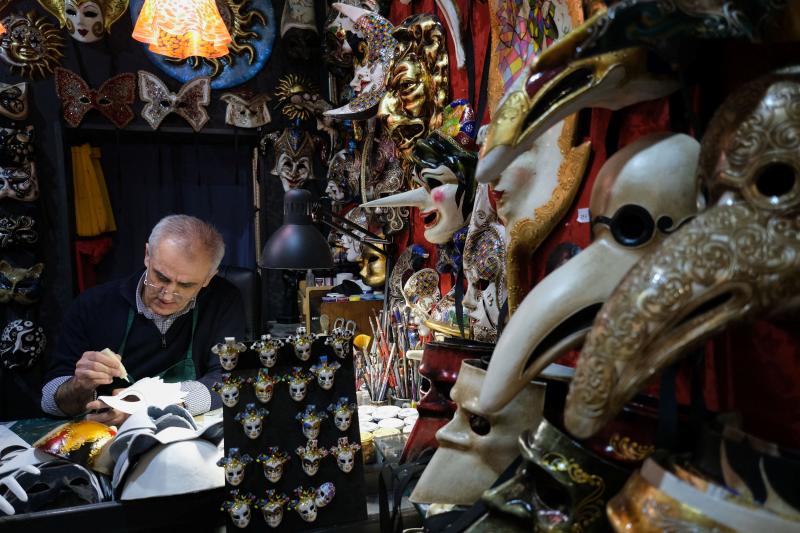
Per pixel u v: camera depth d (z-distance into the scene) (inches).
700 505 18.7
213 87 131.9
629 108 34.8
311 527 46.4
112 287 81.1
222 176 146.9
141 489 45.1
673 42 23.2
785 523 17.6
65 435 50.8
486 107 54.8
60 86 123.5
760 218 18.9
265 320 135.6
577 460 25.5
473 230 50.6
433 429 42.8
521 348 26.0
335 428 48.9
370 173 98.4
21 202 121.9
